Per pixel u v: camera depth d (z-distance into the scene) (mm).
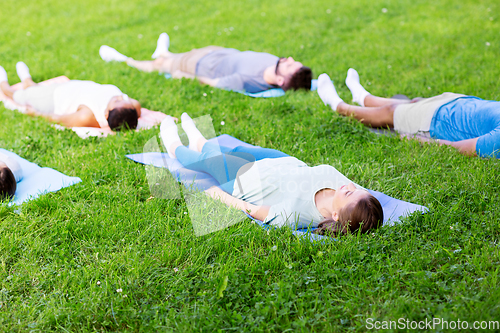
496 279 2318
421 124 4188
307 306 2287
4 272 2598
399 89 5762
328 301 2293
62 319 2270
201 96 5863
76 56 7906
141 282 2527
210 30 9688
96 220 3047
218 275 2516
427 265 2549
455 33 8180
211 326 2160
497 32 7984
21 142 4398
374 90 5816
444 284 2338
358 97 5184
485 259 2494
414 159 3816
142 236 2912
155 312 2277
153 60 7324
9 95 5863
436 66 6488
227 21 10414
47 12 11883
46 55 8055
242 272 2510
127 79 6516
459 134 3953
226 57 6488
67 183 3611
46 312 2293
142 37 9352
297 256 2688
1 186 3279
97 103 4945
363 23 9555
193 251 2740
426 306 2213
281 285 2387
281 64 6121
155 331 2201
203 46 8445
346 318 2223
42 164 4109
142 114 5328
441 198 3209
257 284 2451
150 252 2779
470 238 2717
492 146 3527
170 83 6328
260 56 6266
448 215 2943
